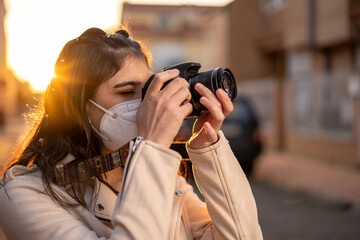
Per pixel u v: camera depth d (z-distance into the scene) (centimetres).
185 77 121
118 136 125
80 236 107
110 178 130
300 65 1279
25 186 115
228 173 124
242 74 1533
